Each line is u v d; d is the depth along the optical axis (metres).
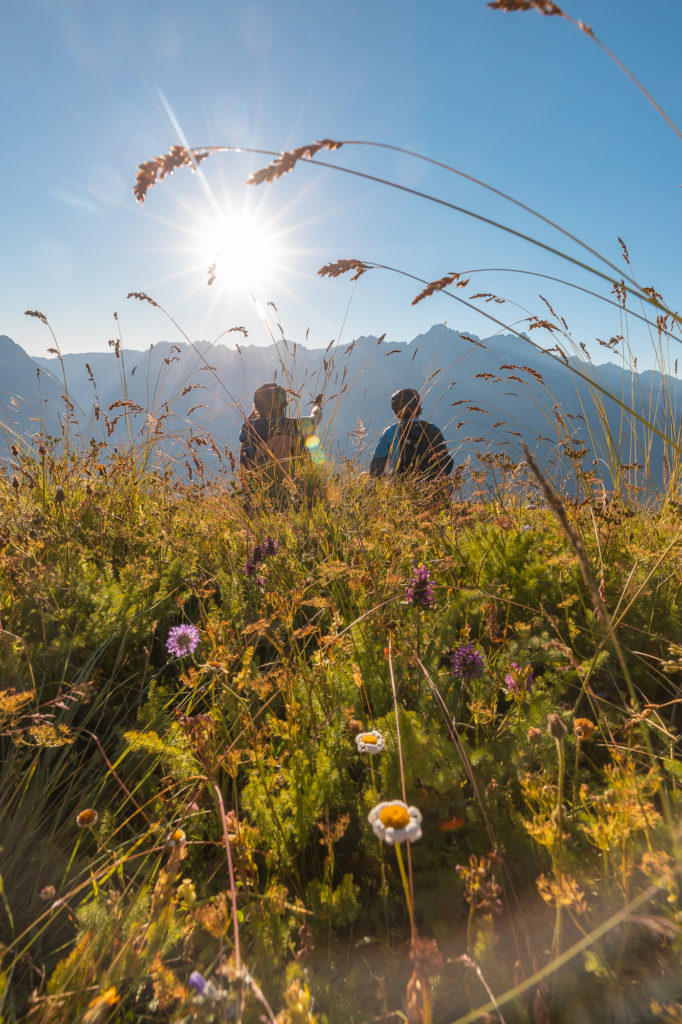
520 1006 1.09
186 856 1.43
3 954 1.15
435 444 5.16
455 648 2.06
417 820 1.00
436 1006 1.14
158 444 4.37
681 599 2.40
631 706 1.89
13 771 1.63
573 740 1.66
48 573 2.46
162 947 1.22
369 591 2.45
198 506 3.77
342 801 1.66
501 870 1.37
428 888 1.45
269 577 2.66
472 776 1.43
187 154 1.38
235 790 1.58
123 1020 1.13
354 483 4.32
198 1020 1.04
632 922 1.18
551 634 2.33
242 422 5.05
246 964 1.18
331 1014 1.15
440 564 2.52
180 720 1.65
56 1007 1.05
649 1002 1.05
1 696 1.53
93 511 3.44
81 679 1.99
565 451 3.10
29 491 3.65
